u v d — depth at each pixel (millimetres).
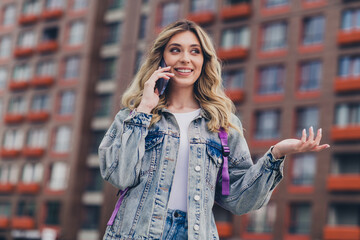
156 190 2713
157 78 2805
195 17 37188
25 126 44781
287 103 32500
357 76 30875
